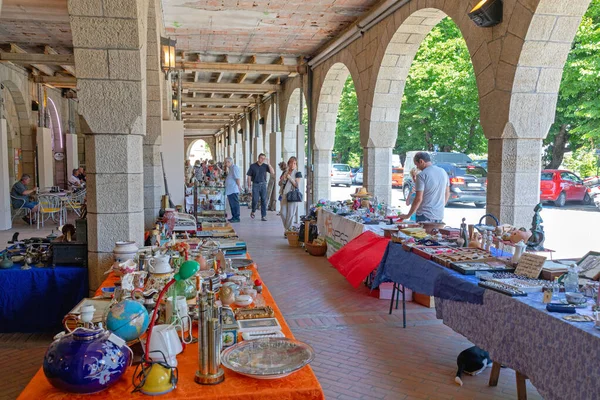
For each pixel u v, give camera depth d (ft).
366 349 14.17
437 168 19.48
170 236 18.15
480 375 12.53
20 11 27.04
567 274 10.14
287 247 29.50
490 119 17.47
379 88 28.17
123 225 15.07
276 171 49.01
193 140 162.40
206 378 6.59
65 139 57.16
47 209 38.04
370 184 29.66
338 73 37.11
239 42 35.94
